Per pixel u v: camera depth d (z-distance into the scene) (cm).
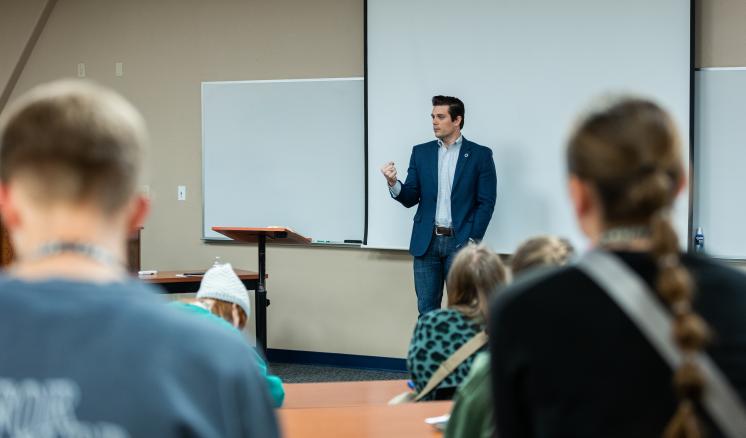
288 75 548
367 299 532
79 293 71
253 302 562
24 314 69
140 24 589
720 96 452
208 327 75
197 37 573
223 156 566
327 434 190
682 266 84
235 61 562
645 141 83
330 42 536
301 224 546
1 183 76
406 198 471
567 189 93
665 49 453
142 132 80
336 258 540
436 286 469
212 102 568
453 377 206
